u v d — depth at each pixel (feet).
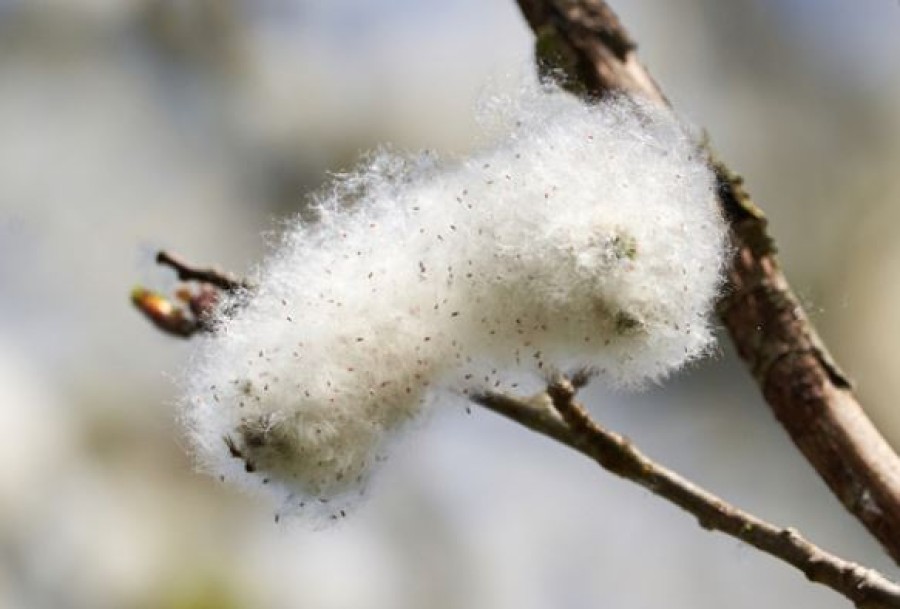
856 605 1.92
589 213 1.90
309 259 1.93
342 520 1.94
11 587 3.13
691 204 1.92
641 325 1.90
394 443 1.92
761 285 1.99
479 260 1.91
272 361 1.91
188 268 2.07
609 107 1.94
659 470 1.95
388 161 1.94
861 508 1.96
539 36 2.03
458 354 1.91
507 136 1.93
